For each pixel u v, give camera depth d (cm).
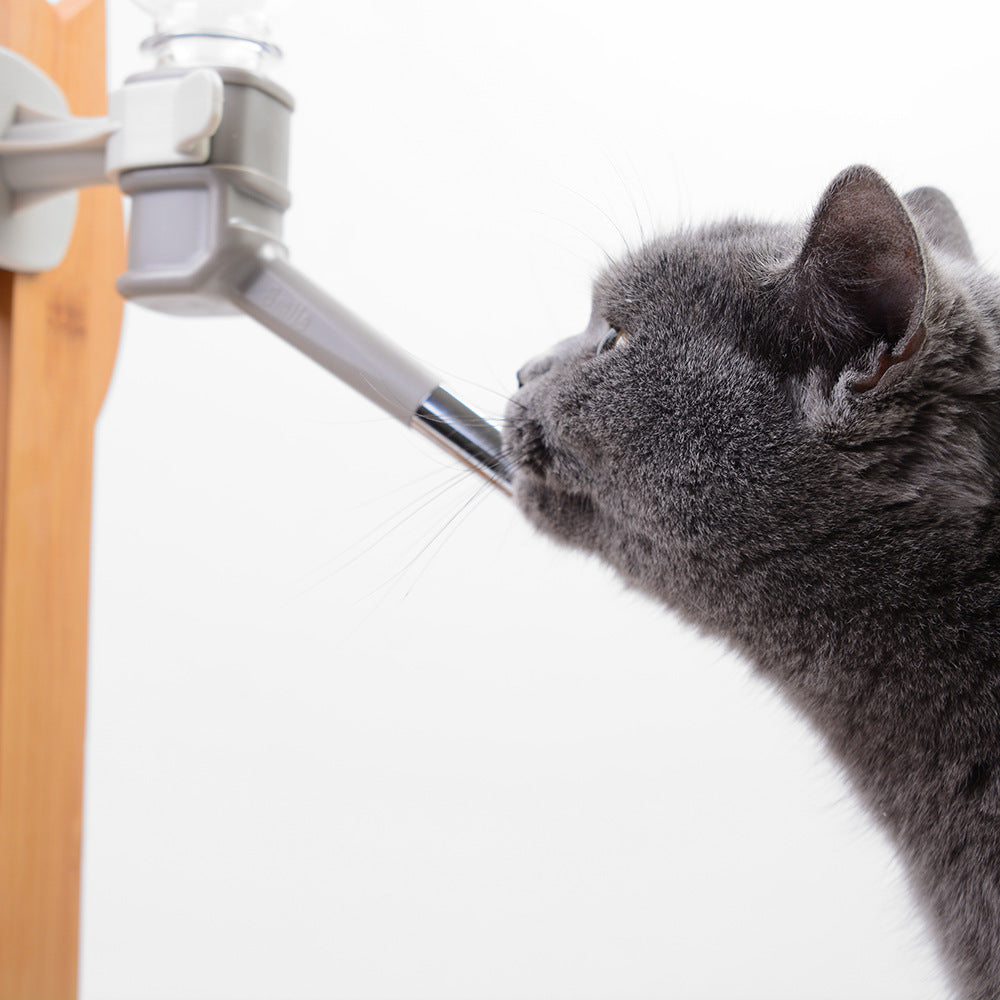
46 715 48
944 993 49
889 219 44
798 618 48
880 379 45
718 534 48
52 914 48
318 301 45
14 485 47
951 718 46
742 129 65
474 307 66
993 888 46
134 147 44
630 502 49
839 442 46
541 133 66
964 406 45
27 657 47
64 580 49
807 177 64
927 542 46
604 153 65
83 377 49
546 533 53
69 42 48
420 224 67
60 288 48
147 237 45
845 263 45
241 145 45
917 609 46
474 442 46
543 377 52
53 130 45
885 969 66
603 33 65
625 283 51
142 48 47
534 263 65
